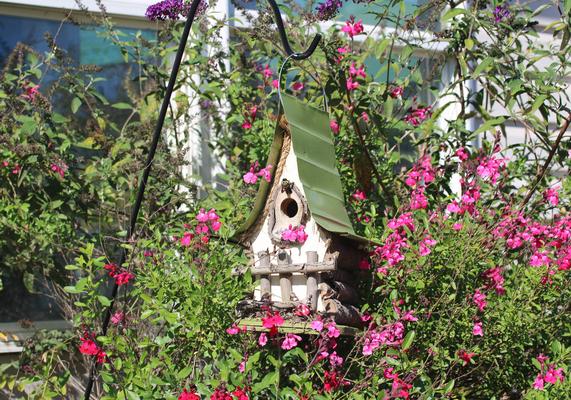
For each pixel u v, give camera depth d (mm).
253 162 5223
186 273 3980
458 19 5887
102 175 5066
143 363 4016
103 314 4859
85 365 4992
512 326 4512
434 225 4609
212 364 4254
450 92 5840
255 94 5691
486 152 5590
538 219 5250
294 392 3717
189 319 3914
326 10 5172
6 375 4957
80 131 5500
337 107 5227
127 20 5836
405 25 5621
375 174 5004
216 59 5586
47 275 5004
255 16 6023
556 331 4781
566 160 5910
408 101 5656
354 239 3912
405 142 6180
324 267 3764
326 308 3793
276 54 5547
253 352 4078
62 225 4953
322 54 5340
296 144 3861
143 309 4406
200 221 4191
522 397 4551
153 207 5027
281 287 3893
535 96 5461
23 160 4945
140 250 4316
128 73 5781
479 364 4488
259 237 4027
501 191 5246
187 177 5289
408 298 4238
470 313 4453
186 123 5461
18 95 5316
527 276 4719
